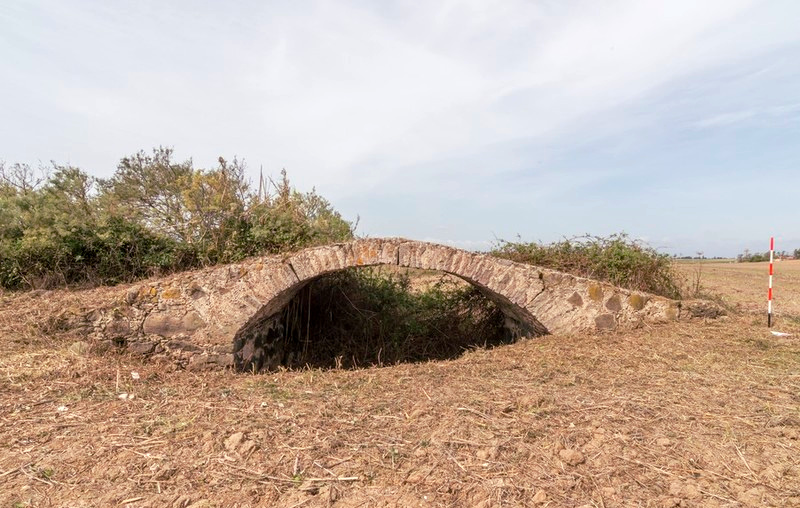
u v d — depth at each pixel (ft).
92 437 12.26
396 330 31.89
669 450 10.98
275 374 19.88
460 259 23.18
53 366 17.85
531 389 15.21
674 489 9.48
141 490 9.89
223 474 10.40
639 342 20.54
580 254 27.22
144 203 42.52
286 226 26.55
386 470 10.41
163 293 22.12
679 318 23.88
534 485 9.72
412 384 16.40
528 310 23.30
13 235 27.32
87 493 9.84
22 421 13.32
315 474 10.33
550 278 23.20
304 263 22.79
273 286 22.47
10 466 10.87
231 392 15.94
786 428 11.91
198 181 27.89
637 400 13.92
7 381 16.20
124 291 22.27
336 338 31.60
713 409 13.17
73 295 23.95
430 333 32.76
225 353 22.08
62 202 28.63
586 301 23.22
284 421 13.04
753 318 24.98
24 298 23.97
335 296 32.12
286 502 9.41
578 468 10.33
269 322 26.40
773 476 9.83
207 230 27.32
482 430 12.05
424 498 9.37
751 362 17.65
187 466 10.75
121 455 11.24
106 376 17.75
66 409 14.25
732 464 10.37
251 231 26.30
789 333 21.84
